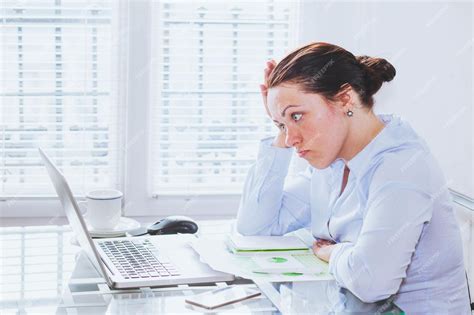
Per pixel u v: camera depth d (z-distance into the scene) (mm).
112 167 2896
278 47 2967
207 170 2986
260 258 1771
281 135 2053
